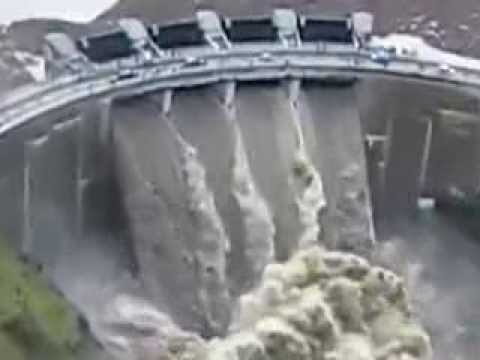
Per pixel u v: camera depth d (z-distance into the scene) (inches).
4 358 3762.3
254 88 6210.6
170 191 5728.3
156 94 5910.4
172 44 6215.6
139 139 5787.4
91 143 5753.0
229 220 5866.1
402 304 4500.5
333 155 6136.8
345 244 5944.9
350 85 6328.7
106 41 6058.1
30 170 5423.2
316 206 5890.8
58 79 5792.3
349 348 4281.5
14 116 5383.9
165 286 5506.9
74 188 5659.5
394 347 4340.6
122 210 5728.3
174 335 4886.8
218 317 5482.3
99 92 5689.0
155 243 5610.2
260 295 4517.7
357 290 4453.7
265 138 6092.5
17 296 4153.5
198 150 5964.6
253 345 4244.6
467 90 6294.3
